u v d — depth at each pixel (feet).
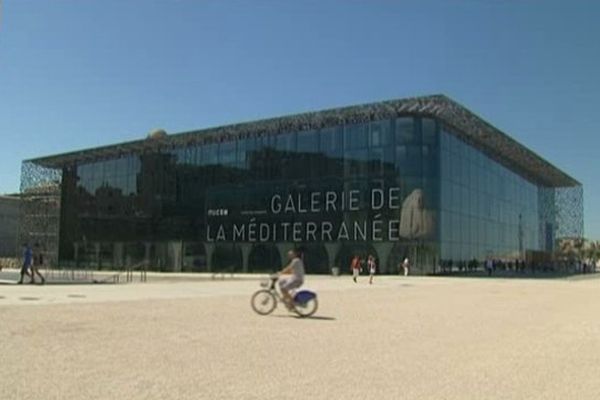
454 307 66.49
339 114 179.01
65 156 246.06
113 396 23.50
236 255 200.23
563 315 58.54
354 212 177.58
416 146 170.81
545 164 245.45
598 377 28.73
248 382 26.43
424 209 169.27
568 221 306.35
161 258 219.41
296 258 53.88
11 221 303.68
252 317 52.08
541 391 25.77
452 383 27.02
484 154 210.18
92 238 241.14
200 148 212.02
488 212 212.02
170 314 53.26
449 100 162.50
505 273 215.31
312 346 36.55
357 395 24.54
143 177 226.99
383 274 171.83
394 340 39.63
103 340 37.27
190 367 29.35
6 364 29.40
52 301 64.80
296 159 189.67
